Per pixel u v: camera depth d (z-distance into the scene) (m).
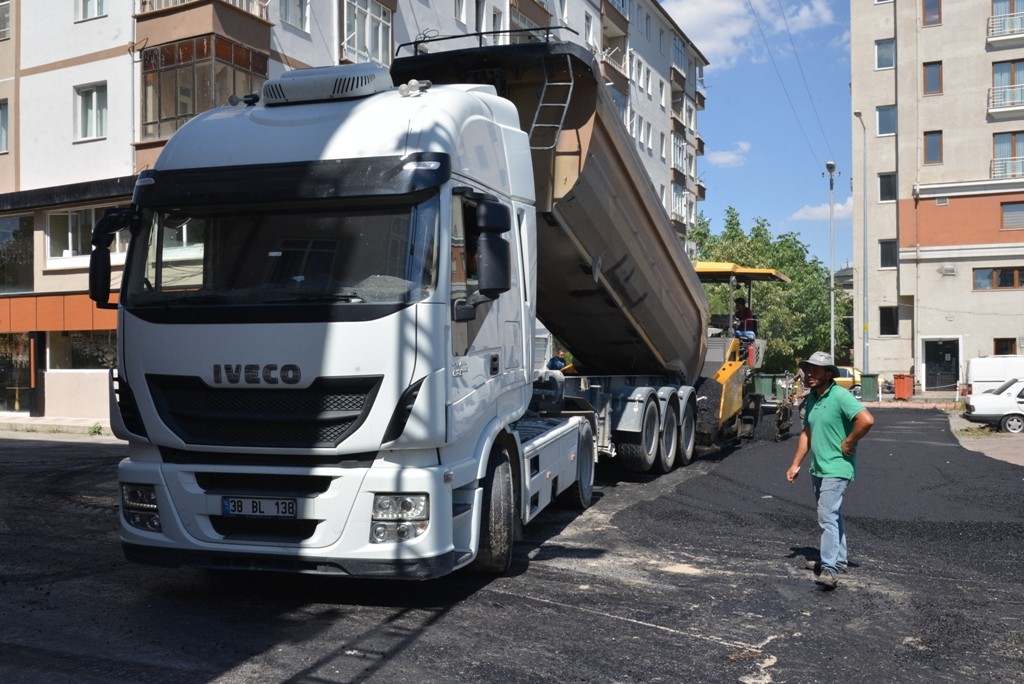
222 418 5.85
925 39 44.03
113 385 6.26
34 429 21.58
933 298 43.41
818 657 5.36
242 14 21.00
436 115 6.23
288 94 6.58
